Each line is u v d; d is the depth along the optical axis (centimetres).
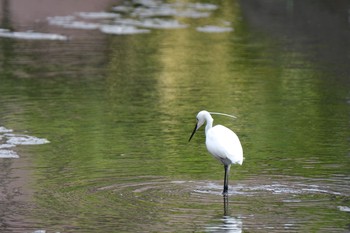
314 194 1176
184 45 2719
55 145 1452
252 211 1101
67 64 2323
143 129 1581
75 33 2914
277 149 1431
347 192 1184
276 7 3688
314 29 3120
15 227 1039
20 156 1377
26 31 2905
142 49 2620
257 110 1766
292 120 1669
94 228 1034
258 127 1606
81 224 1049
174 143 1479
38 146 1444
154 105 1808
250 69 2294
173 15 3434
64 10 3441
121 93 1936
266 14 3491
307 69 2295
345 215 1085
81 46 2644
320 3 3766
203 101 1856
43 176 1264
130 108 1772
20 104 1798
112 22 3189
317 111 1759
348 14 3475
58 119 1658
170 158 1374
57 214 1089
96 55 2486
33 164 1330
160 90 1984
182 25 3173
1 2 3559
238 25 3216
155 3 3788
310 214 1089
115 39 2809
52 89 1969
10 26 3011
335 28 3138
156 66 2327
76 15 3334
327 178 1255
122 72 2223
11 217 1077
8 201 1145
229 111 1752
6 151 1405
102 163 1337
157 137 1520
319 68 2312
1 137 1500
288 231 1023
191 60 2433
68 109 1755
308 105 1823
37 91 1941
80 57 2445
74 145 1453
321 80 2130
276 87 2033
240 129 1587
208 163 1346
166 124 1627
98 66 2306
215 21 3300
